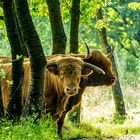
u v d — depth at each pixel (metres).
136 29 57.91
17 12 15.41
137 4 30.47
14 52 15.76
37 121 16.08
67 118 24.30
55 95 19.17
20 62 15.86
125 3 56.22
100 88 38.53
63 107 19.31
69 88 17.81
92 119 28.69
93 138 20.67
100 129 22.80
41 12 27.20
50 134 15.55
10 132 14.52
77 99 20.28
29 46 15.59
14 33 15.58
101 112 31.97
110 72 21.45
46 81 19.14
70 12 25.47
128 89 40.72
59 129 19.89
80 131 21.42
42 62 15.77
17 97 16.22
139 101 38.56
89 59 21.03
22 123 15.68
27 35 15.47
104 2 30.12
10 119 16.23
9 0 15.25
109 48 30.78
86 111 31.39
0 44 25.34
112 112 32.16
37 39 15.60
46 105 19.08
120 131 22.95
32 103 16.05
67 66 18.30
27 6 15.38
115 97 30.83
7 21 15.45
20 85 16.14
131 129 23.33
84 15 27.77
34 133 14.83
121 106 30.75
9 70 19.48
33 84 15.95
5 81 19.34
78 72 18.33
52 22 22.27
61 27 22.34
